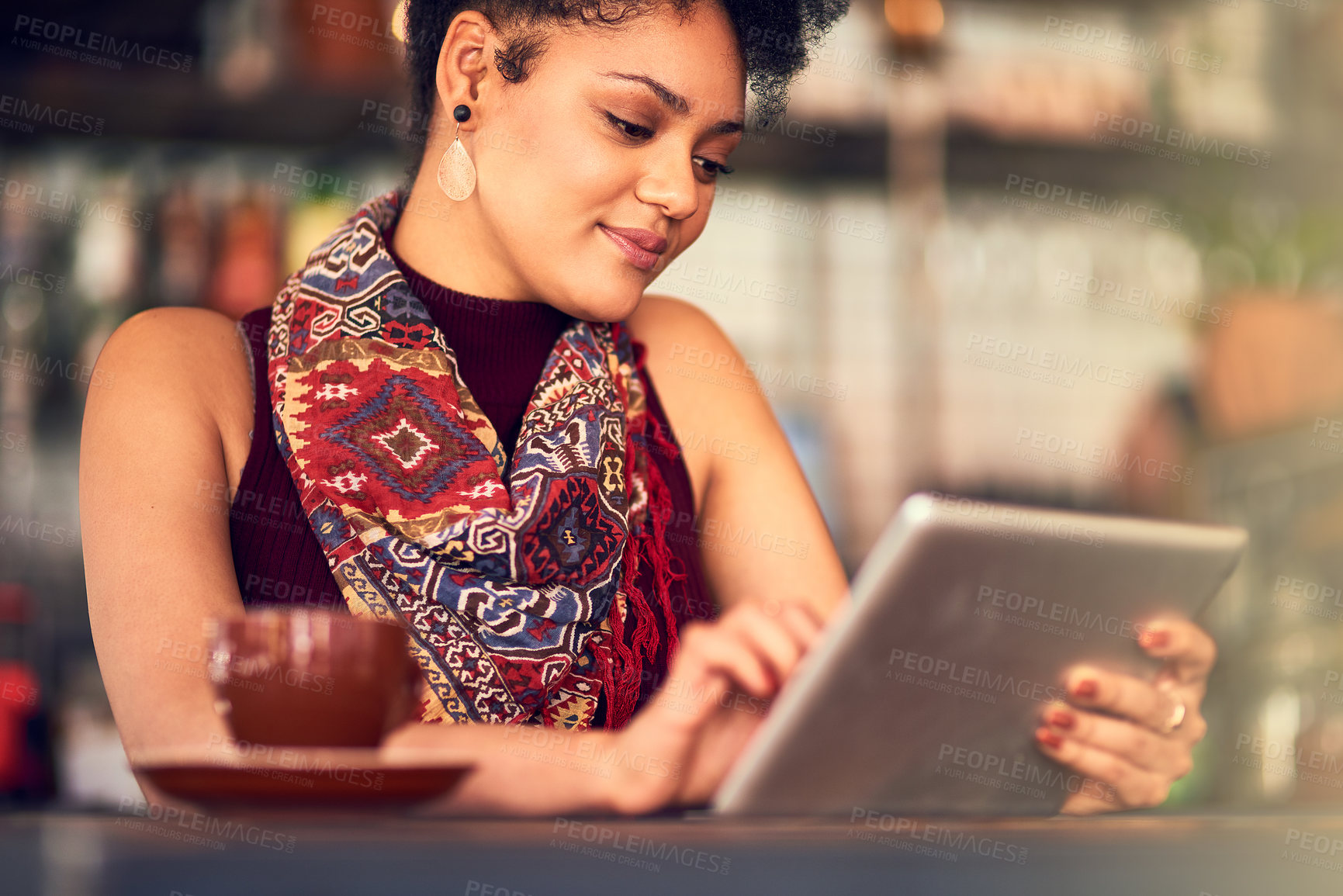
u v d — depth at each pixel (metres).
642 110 1.00
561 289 1.06
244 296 2.32
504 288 1.13
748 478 1.30
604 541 1.07
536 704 1.01
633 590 1.11
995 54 2.77
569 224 1.04
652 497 1.19
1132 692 0.68
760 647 0.67
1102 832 0.46
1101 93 2.76
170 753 0.55
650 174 1.03
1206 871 0.36
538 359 1.17
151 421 1.01
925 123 2.65
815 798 0.58
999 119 2.69
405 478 1.04
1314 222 2.71
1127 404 2.81
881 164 2.69
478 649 1.00
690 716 0.63
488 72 1.05
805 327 2.80
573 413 1.12
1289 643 2.11
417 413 1.07
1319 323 2.43
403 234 1.16
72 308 2.28
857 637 0.54
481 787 0.60
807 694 0.55
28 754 2.01
